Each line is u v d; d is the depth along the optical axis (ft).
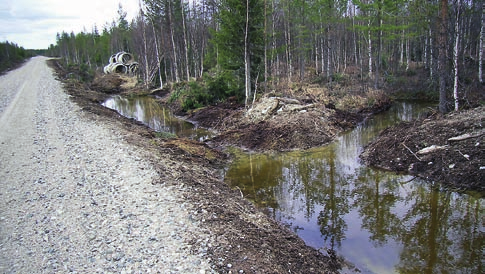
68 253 19.98
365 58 120.88
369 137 52.49
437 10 61.41
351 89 82.64
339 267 21.90
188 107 79.15
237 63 74.49
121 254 19.57
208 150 47.03
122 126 56.39
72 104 75.20
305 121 53.62
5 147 43.06
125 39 211.20
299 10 106.52
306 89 80.59
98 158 37.01
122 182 30.07
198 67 128.57
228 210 25.93
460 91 65.26
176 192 27.84
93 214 24.56
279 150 47.96
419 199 31.37
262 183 37.01
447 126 39.83
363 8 82.79
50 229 22.77
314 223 27.99
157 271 17.89
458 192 31.45
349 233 26.27
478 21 86.33
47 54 477.77
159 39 133.90
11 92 99.96
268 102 60.59
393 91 88.69
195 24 143.43
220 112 69.10
